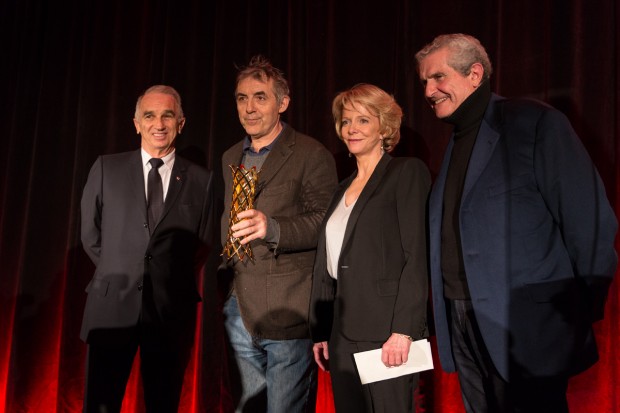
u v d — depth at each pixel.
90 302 2.19
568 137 1.51
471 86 1.72
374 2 2.71
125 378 2.20
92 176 2.32
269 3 2.89
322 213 1.99
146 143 2.34
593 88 2.24
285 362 1.97
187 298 2.24
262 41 2.91
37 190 3.14
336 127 2.03
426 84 1.78
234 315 2.11
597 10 2.26
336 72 2.71
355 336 1.74
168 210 2.25
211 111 2.89
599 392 2.19
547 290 1.50
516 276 1.52
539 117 1.57
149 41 3.12
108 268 2.19
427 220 1.84
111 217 2.24
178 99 2.40
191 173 2.38
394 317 1.70
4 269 3.21
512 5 2.43
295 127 2.76
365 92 1.94
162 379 2.20
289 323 1.96
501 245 1.55
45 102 3.21
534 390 1.52
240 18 2.97
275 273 1.98
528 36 2.39
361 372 1.67
